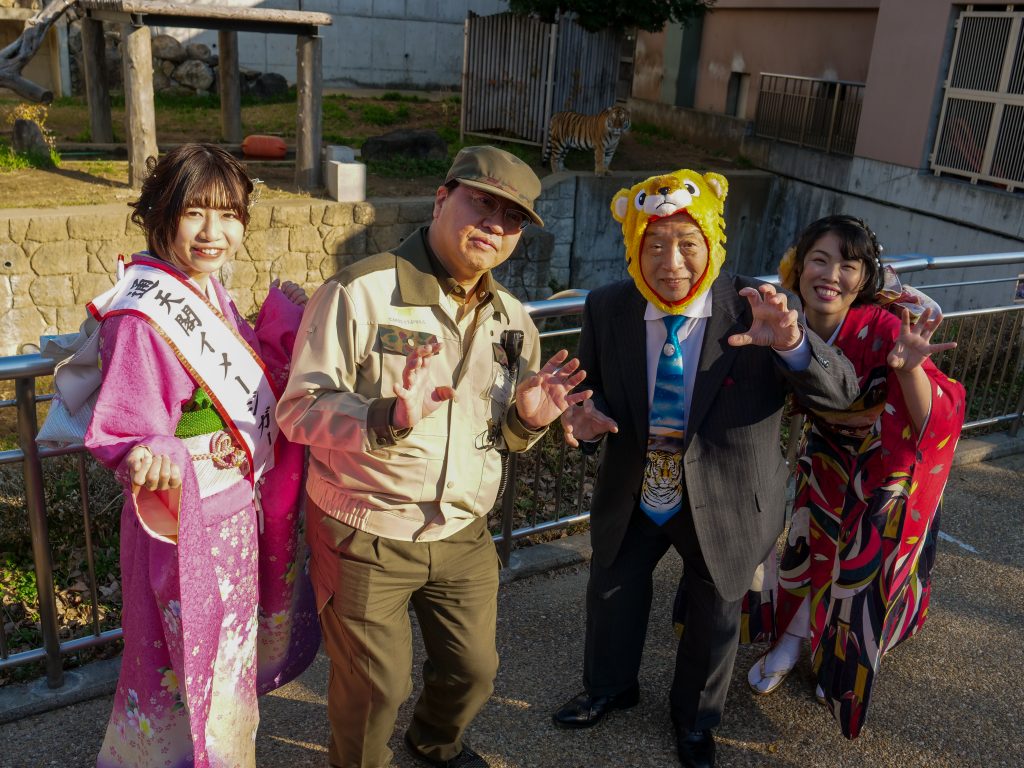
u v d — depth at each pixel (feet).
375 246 37.52
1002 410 19.02
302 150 38.78
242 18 36.35
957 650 11.31
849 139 45.11
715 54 59.16
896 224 41.16
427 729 8.58
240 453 7.05
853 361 8.82
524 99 50.88
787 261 8.96
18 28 62.44
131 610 7.04
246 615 7.40
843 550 9.13
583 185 43.78
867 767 9.25
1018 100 34.01
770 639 10.31
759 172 51.01
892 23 40.65
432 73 78.23
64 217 30.71
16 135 40.55
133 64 35.53
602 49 49.60
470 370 7.25
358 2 73.72
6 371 8.14
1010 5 34.76
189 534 6.48
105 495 13.79
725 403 7.99
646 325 8.16
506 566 12.33
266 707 9.49
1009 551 13.71
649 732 9.55
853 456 9.27
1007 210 34.40
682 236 7.55
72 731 9.00
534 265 43.39
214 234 6.61
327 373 6.79
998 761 9.48
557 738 9.37
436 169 45.32
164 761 7.36
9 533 12.93
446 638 7.84
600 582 9.05
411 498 7.08
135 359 6.41
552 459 17.19
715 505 8.10
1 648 9.29
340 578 7.21
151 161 6.75
